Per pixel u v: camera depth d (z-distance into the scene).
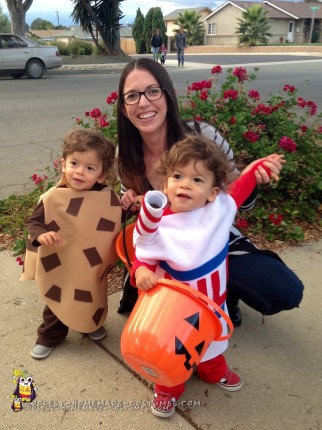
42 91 6.54
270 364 1.22
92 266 1.17
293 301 1.15
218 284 1.00
